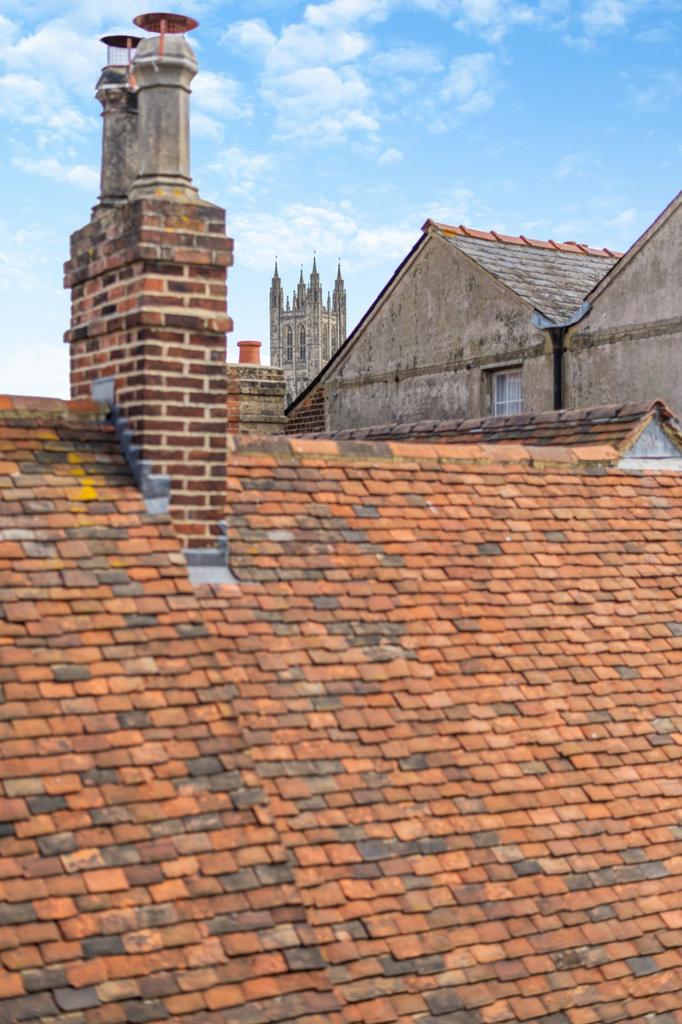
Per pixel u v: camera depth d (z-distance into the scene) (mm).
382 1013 5445
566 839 6531
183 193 7059
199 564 6965
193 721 6004
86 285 7492
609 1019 5887
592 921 6219
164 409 6914
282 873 5617
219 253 7016
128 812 5520
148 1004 4984
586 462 9266
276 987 5250
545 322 17531
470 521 8266
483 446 8914
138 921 5195
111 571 6488
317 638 6887
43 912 5062
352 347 21656
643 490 9352
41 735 5641
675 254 15961
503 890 6141
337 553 7500
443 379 19641
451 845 6219
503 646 7453
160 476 6898
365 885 5848
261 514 7520
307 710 6484
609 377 16828
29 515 6566
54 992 4867
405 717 6711
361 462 8312
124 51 7879
